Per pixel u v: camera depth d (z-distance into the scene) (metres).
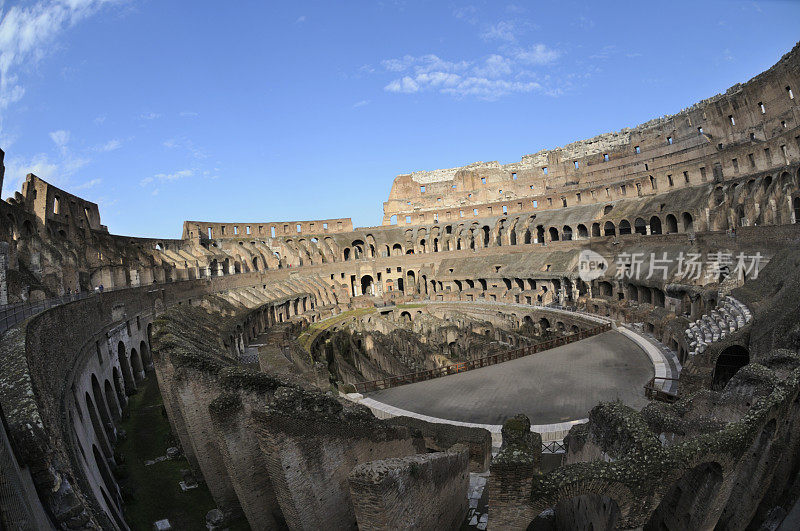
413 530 14.44
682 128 76.00
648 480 12.97
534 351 45.53
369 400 35.75
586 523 16.22
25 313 21.81
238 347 49.94
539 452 20.97
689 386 29.03
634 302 54.56
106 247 54.31
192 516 19.50
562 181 96.94
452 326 60.31
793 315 25.56
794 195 46.12
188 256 70.75
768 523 18.11
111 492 19.81
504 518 12.90
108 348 30.86
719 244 49.50
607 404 16.20
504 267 79.75
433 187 110.38
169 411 24.64
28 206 42.88
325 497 16.05
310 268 89.19
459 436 24.52
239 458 17.25
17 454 9.76
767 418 15.66
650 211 68.12
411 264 95.62
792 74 57.09
